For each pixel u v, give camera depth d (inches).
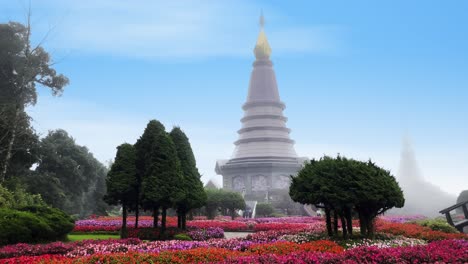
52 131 2760.8
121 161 1168.2
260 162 4650.6
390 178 901.2
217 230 1226.6
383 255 569.3
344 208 900.0
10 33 2162.9
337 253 607.5
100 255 589.0
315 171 925.8
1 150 1786.4
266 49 5260.8
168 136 1139.3
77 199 2827.3
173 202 1074.7
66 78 2356.1
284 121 5083.7
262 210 3280.0
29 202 1593.3
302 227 1338.6
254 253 658.2
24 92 2215.8
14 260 592.1
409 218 1907.0
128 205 1200.8
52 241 930.7
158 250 721.6
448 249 625.9
